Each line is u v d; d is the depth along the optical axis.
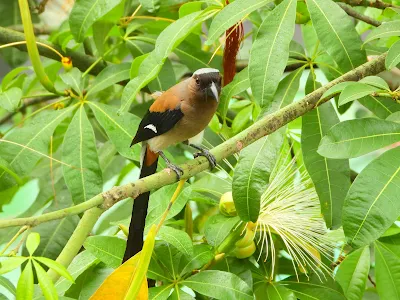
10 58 7.38
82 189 5.21
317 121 4.95
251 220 4.44
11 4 7.90
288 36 4.45
